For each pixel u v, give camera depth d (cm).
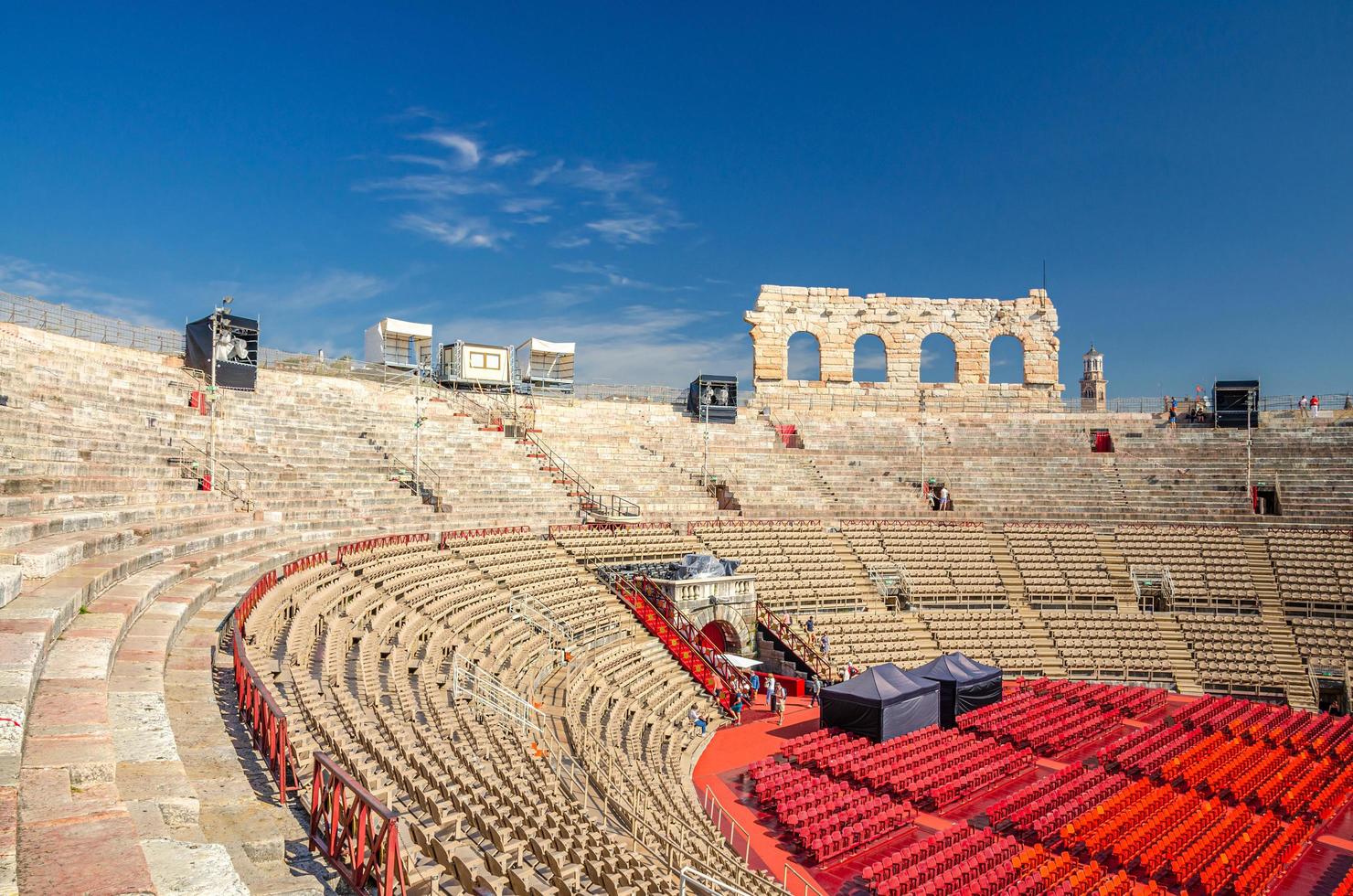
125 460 2652
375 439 4212
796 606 4309
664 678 3328
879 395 6169
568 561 3875
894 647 4094
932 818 2439
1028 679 3975
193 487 2770
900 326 6200
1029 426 5894
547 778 1772
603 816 1794
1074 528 4944
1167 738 3103
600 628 3466
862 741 2895
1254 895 2084
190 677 1323
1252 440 5491
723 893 1447
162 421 3228
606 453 5253
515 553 3662
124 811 741
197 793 950
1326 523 4847
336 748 1246
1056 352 6169
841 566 4600
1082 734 3203
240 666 1260
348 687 1834
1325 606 4325
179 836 815
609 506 4681
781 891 1778
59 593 1329
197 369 3856
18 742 802
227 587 1970
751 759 2894
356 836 891
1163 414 5919
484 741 1819
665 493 5047
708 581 3800
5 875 599
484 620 2969
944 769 2717
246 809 938
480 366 5388
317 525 3108
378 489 3750
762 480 5397
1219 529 4866
